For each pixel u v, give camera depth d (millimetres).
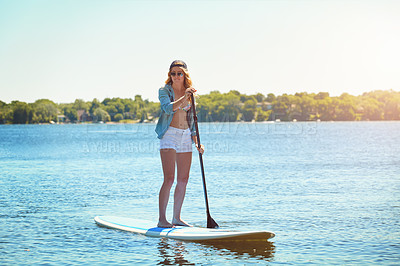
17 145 39125
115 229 6797
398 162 18328
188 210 8328
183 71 6680
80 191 10750
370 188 10938
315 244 5902
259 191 10547
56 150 30375
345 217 7570
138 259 5320
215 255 5453
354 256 5363
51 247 5828
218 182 12273
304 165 17359
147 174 14664
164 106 6453
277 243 5965
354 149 27906
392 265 5027
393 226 6875
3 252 5602
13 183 12430
